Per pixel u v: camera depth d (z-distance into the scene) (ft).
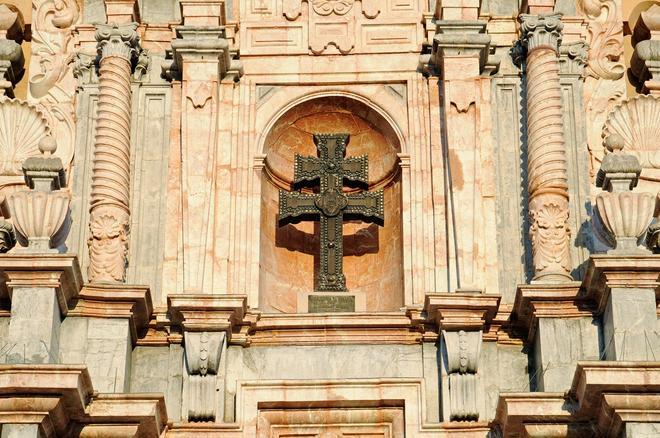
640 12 120.57
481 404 104.27
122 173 109.70
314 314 106.73
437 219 109.81
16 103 114.62
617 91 115.65
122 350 104.68
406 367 106.42
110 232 107.76
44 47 116.88
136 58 114.01
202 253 108.27
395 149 113.70
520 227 110.22
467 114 111.14
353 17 115.34
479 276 107.65
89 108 113.80
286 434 104.68
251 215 110.42
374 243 114.93
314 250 115.24
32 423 97.30
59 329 104.32
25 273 102.58
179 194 110.52
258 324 106.73
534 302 104.58
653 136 114.42
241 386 104.32
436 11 114.52
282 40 114.83
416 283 108.68
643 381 96.43
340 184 113.50
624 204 104.06
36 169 105.50
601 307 104.17
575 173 111.45
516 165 111.86
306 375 106.32
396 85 114.21
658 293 103.76
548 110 110.63
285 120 114.32
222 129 112.27
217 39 112.47
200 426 103.04
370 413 104.58
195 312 105.19
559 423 99.66
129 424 100.48
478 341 104.88
